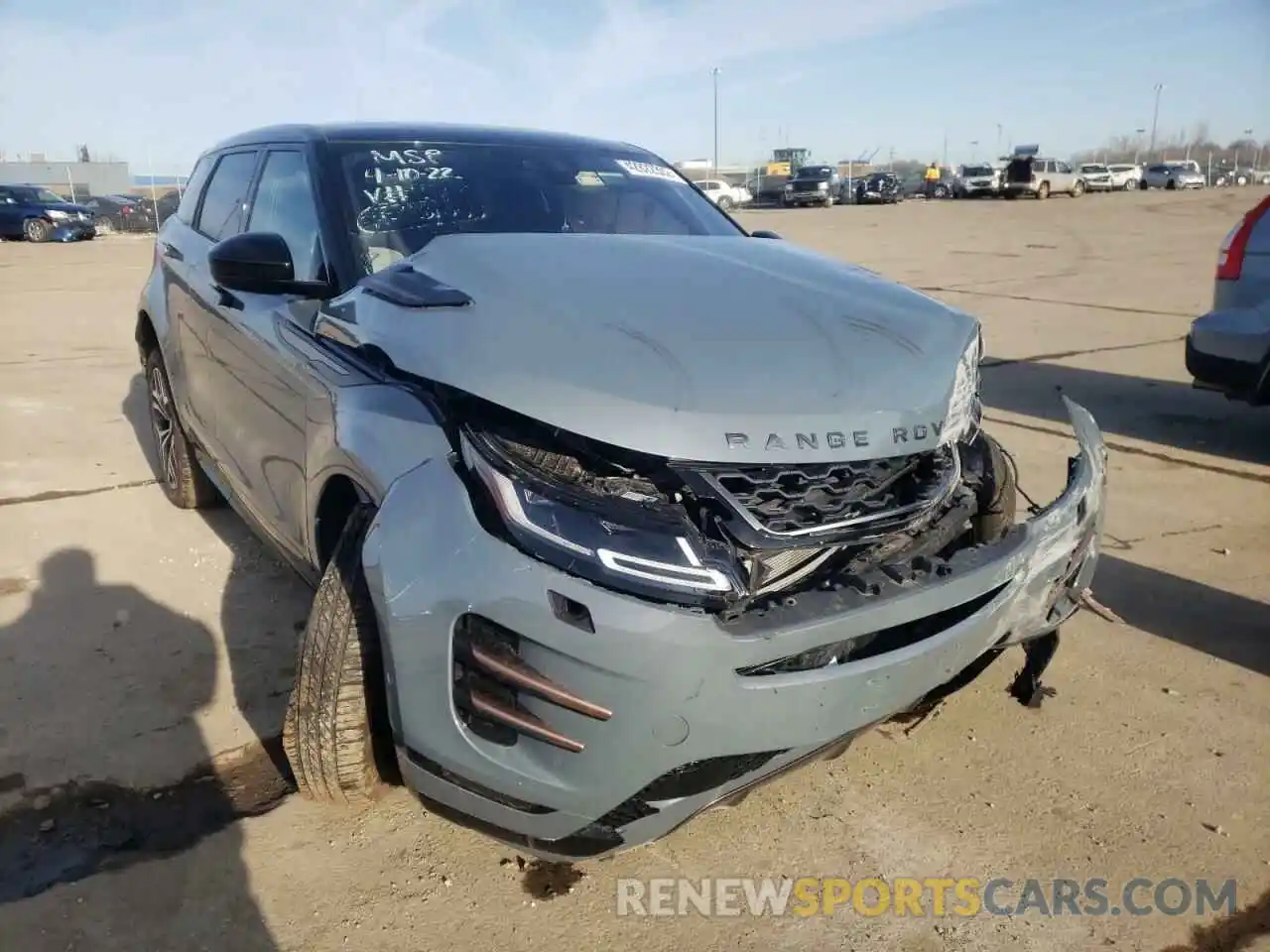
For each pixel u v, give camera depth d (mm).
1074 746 3123
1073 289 13430
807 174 42156
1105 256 17953
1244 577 4285
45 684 3346
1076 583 2900
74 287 14867
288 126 4043
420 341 2482
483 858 2602
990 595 2479
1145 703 3350
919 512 2400
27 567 4293
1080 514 2779
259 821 2711
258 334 3393
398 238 3338
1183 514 5043
